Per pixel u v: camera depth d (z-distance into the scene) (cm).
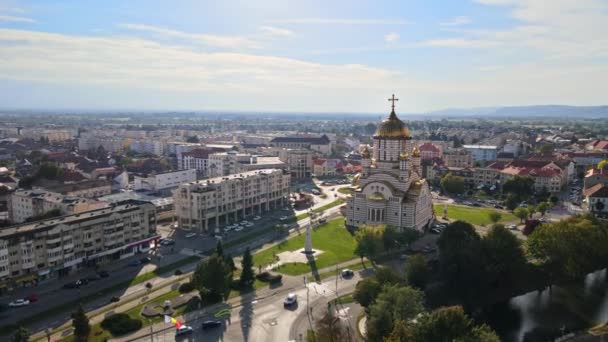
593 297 17125
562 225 18738
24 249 16650
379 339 12112
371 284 14238
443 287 17400
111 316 14250
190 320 14412
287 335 13562
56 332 13550
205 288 15975
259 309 15250
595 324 15075
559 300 16888
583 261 17988
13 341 12250
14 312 14725
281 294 16450
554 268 18262
